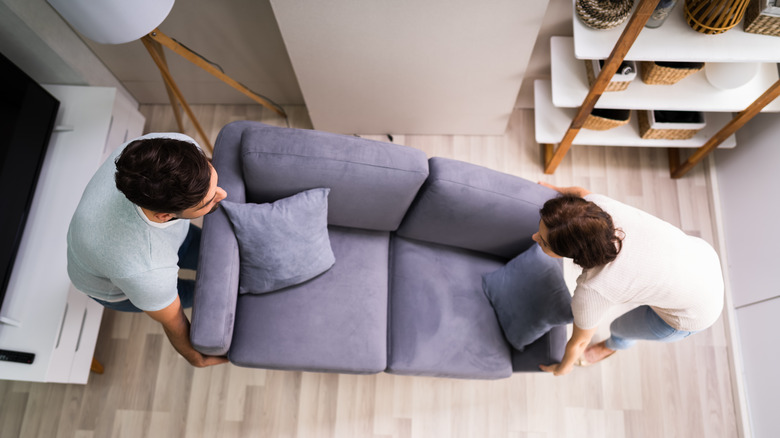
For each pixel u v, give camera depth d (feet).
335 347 5.88
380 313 6.20
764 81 6.69
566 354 5.38
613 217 4.54
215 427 7.16
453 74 7.02
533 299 5.82
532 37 6.34
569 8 6.67
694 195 8.41
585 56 6.01
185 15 6.69
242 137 5.58
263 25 6.84
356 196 5.80
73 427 7.08
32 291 6.21
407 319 6.20
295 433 7.18
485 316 6.32
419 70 6.95
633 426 7.33
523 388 7.45
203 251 5.45
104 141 6.95
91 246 3.94
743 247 7.64
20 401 7.14
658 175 8.52
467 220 5.98
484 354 6.16
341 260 6.30
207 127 8.71
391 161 5.57
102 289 4.68
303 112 8.83
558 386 7.47
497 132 8.60
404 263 6.50
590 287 4.47
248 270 5.79
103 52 7.34
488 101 7.66
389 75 7.07
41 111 6.46
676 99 6.72
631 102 6.75
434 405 7.35
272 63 7.65
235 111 8.80
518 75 7.03
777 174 7.06
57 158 6.81
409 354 6.03
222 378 7.34
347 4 5.84
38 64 6.79
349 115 8.12
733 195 7.91
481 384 7.46
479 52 6.58
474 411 7.35
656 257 4.42
